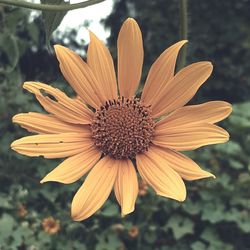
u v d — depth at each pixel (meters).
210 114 0.20
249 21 0.96
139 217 0.62
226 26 0.95
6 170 0.62
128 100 0.21
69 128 0.20
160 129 0.20
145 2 0.95
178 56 0.22
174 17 0.95
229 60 0.95
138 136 0.20
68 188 0.61
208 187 0.63
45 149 0.20
